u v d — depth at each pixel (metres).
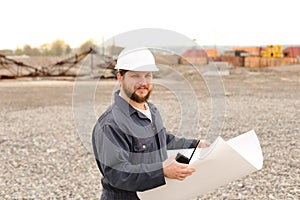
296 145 9.17
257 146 3.02
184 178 2.72
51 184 6.96
